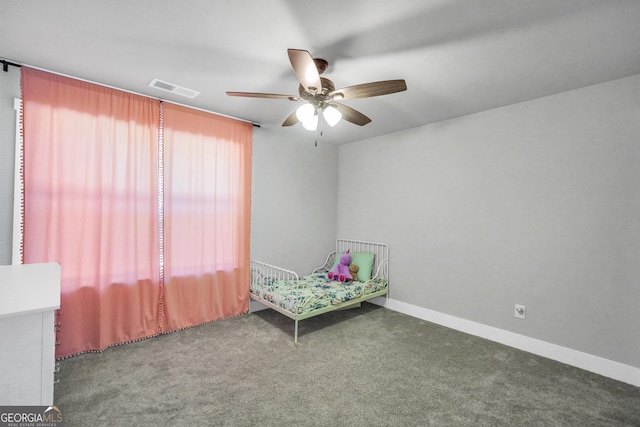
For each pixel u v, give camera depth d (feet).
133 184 8.77
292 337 9.55
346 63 6.81
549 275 8.56
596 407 6.32
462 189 10.46
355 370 7.63
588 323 7.90
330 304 10.07
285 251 13.02
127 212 8.66
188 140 9.90
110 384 6.77
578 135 8.10
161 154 9.38
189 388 6.70
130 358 7.95
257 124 11.76
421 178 11.67
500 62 6.73
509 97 8.75
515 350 8.91
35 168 7.29
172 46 6.27
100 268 8.14
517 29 5.50
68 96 7.72
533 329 8.81
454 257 10.65
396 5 4.88
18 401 3.75
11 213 7.14
